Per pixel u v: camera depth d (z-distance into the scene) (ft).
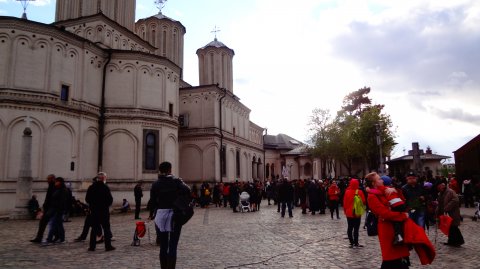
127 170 96.94
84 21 109.70
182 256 33.91
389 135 163.84
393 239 21.13
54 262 31.71
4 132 75.36
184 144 143.33
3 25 78.74
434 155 187.83
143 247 39.37
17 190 69.51
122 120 98.48
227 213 85.46
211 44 169.58
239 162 166.30
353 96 230.07
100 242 42.11
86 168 90.89
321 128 176.86
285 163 247.70
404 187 40.24
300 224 59.77
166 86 107.45
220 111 146.51
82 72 91.81
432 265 29.94
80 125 89.04
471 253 35.09
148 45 130.21
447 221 37.96
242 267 29.30
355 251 36.01
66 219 65.62
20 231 51.78
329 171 186.29
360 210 38.01
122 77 100.89
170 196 26.78
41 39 82.64
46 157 80.18
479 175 106.11
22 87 78.89
